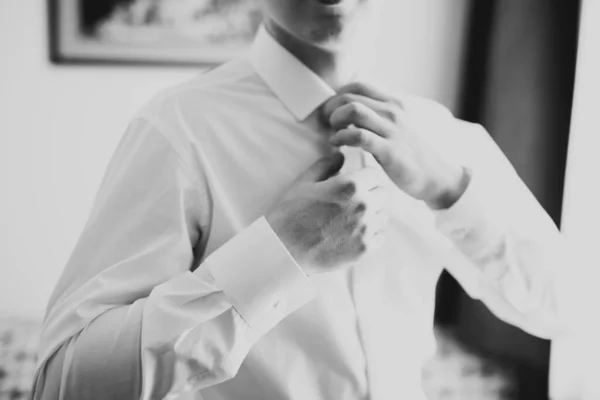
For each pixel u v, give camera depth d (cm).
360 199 57
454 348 197
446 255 76
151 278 59
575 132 146
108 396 54
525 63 178
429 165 67
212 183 62
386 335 68
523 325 79
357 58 69
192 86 68
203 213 62
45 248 202
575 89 146
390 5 206
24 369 168
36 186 199
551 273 74
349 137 62
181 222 60
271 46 68
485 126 201
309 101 67
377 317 68
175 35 196
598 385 145
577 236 145
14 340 180
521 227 74
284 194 62
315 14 59
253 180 65
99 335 55
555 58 164
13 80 192
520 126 178
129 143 63
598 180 143
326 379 64
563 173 159
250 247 56
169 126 62
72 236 203
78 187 201
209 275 56
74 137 198
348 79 70
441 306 217
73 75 195
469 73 212
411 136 66
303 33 61
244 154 65
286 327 64
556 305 75
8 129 195
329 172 63
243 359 60
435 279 75
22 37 190
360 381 64
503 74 190
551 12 166
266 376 63
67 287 60
